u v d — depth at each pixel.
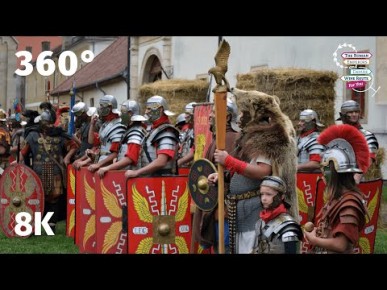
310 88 10.40
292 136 5.23
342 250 4.41
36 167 9.62
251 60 17.28
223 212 5.25
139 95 14.62
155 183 6.41
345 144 4.62
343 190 4.53
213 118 6.08
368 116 13.71
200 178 5.77
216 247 5.86
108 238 6.97
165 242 6.43
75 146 9.86
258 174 5.09
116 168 7.02
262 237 4.67
